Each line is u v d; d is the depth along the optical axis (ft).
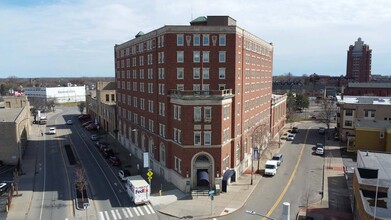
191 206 159.94
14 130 235.61
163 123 199.11
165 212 153.58
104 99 388.57
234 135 193.57
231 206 159.12
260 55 258.37
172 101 186.80
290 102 484.74
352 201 153.69
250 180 197.47
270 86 310.86
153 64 208.85
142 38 227.81
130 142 273.13
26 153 273.33
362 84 512.22
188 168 178.40
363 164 156.15
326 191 178.60
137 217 149.89
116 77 317.01
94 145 302.86
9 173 219.41
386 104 296.51
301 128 393.91
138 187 162.09
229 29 184.75
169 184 192.24
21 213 154.30
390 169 148.66
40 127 409.28
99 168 227.81
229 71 187.83
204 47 186.09
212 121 176.35
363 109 302.45
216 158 178.40
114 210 157.79
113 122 334.24
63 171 221.87
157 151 210.79
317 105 625.00
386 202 118.01
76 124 432.25
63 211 156.87
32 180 203.31
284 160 244.22
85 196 175.22
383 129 254.47
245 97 215.51
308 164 233.55
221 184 179.01
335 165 230.68
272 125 320.29
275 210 154.10
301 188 183.73
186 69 187.21
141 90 238.07
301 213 149.89
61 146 298.97
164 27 186.50
